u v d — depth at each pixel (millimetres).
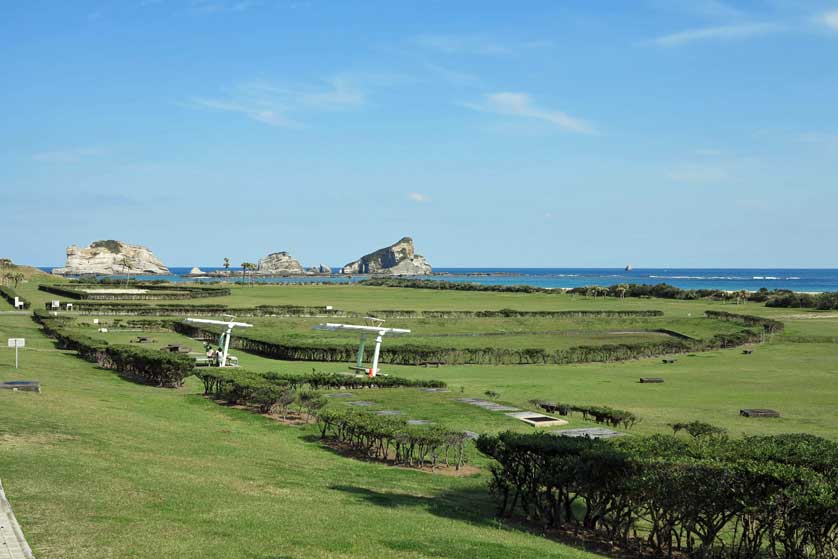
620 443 20922
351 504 20969
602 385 61719
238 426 35844
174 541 14453
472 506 22891
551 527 20797
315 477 24938
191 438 29891
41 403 31969
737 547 18891
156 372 49125
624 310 138000
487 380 64688
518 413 42031
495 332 110062
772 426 41219
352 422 31547
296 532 16484
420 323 114812
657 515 18594
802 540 16891
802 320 124938
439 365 77438
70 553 12922
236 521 16844
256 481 22688
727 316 123812
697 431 35375
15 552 12633
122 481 19281
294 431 35531
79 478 18844
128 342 79938
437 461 30094
